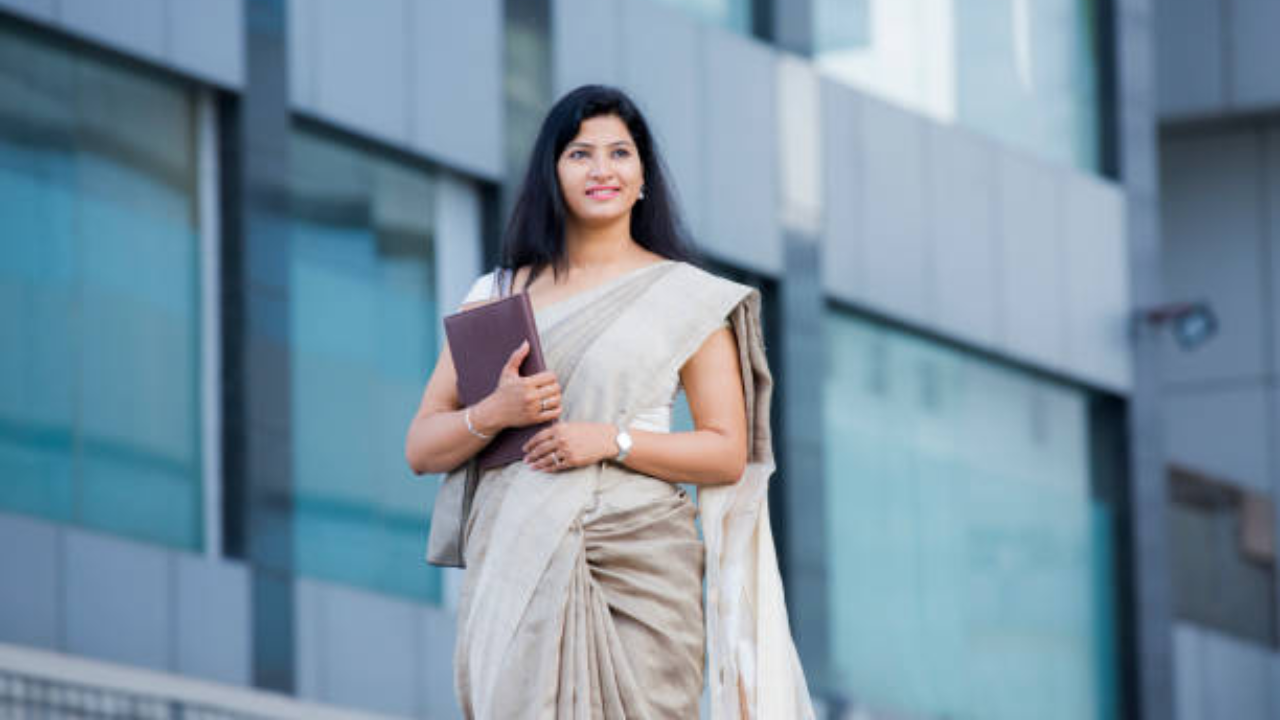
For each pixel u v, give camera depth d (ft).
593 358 14.74
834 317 66.80
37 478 47.80
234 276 51.31
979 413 71.31
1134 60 77.51
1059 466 73.92
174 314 50.65
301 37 52.95
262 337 51.37
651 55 61.41
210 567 49.80
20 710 43.96
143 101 50.55
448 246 56.49
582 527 14.51
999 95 73.46
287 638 51.19
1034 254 73.31
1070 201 74.74
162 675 47.80
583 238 15.34
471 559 14.67
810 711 15.24
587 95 15.42
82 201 49.11
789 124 65.51
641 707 14.34
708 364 15.12
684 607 14.69
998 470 71.56
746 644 15.06
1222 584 82.53
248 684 50.16
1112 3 77.10
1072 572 73.51
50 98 48.75
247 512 50.65
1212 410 93.97
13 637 46.14
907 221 69.00
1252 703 81.66
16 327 47.70
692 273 15.20
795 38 66.33
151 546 48.91
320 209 53.47
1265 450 93.09
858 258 67.15
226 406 51.21
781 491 63.72
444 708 54.60
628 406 14.70
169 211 50.78
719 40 63.67
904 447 68.39
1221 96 92.73
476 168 56.54
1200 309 75.82
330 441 53.01
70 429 48.44
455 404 15.39
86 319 48.93
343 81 53.78
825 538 64.75
